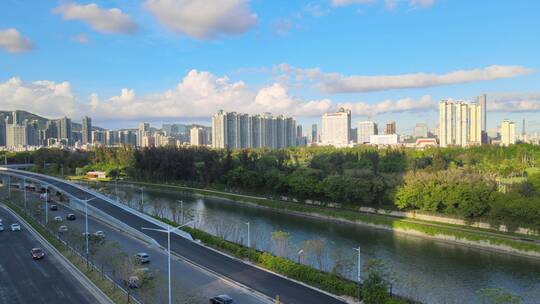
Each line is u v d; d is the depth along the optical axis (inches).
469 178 4648.1
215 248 3371.1
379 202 5078.7
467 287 2751.0
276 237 3363.7
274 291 2393.0
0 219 4734.3
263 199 6412.4
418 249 3688.5
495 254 3523.6
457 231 3973.9
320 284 2479.1
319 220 5064.0
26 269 2856.8
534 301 2554.1
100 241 3139.8
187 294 2267.5
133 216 4591.5
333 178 5438.0
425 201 4448.8
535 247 3403.1
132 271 2363.4
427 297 2554.1
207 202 6574.8
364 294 2223.2
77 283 2566.4
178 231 3875.5
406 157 7869.1
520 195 4067.4
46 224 4180.6
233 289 2425.0
